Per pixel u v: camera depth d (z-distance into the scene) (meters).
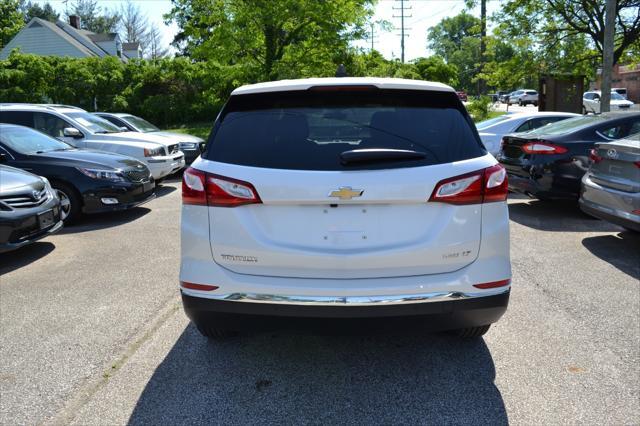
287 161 2.99
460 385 3.25
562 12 17.55
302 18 19.39
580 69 18.56
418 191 2.92
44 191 6.45
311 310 2.94
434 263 2.99
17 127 8.69
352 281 2.95
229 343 3.87
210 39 19.97
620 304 4.51
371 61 32.56
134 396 3.18
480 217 3.02
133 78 31.28
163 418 2.95
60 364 3.58
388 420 2.90
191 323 4.24
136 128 13.70
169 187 11.91
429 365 3.51
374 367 3.50
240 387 3.27
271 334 4.02
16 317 4.40
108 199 8.09
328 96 3.21
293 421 2.90
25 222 5.90
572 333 3.96
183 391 3.22
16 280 5.43
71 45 45.31
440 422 2.88
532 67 18.97
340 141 3.05
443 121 3.16
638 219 5.64
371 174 2.91
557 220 7.78
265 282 2.99
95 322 4.27
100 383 3.33
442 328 3.09
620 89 43.34
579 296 4.71
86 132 10.84
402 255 2.95
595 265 5.60
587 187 6.48
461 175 2.97
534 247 6.33
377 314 2.94
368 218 2.95
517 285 5.01
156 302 4.70
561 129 8.13
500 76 19.69
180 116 31.20
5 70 29.03
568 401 3.06
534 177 7.79
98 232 7.60
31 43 45.38
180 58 31.83
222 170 3.04
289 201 2.93
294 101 3.21
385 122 3.12
